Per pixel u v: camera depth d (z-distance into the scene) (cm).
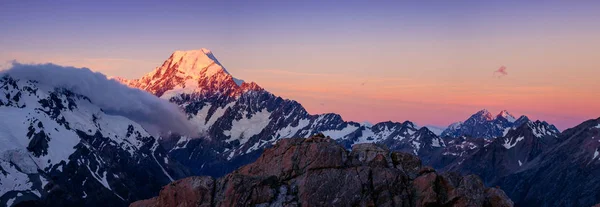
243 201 7781
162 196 8294
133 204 8788
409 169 8412
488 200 7938
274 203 7738
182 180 8206
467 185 7900
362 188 7750
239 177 7975
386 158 8462
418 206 7750
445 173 8050
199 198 7956
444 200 7819
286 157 8331
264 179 7944
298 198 7806
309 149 8262
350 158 8219
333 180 7831
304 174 8044
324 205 7681
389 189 7800
